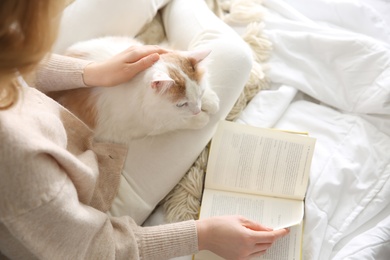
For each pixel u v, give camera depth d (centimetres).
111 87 103
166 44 132
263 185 106
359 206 105
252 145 108
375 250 97
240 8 144
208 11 130
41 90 105
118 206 100
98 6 122
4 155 57
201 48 116
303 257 99
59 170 68
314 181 107
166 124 107
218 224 88
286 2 153
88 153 89
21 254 69
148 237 84
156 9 132
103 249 76
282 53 136
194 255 97
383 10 146
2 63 50
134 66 99
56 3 53
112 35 128
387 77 119
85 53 110
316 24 139
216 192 107
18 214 60
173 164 107
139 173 105
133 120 107
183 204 109
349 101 125
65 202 66
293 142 107
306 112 126
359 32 142
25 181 59
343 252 98
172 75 99
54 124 73
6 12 47
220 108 113
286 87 130
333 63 131
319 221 102
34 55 53
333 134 118
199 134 110
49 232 65
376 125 121
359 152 113
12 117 62
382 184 108
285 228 98
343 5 141
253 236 88
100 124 107
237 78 113
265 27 143
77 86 104
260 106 126
